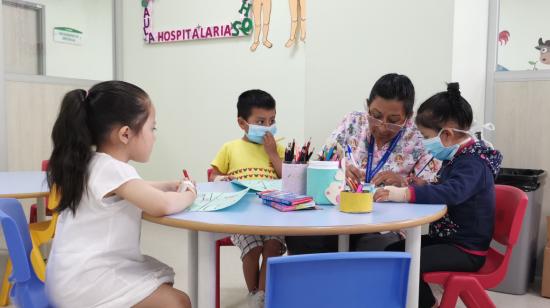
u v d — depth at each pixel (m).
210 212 1.13
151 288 1.13
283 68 3.11
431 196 1.30
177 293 1.16
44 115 3.29
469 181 1.38
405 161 1.64
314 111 2.65
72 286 1.10
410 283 1.18
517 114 2.47
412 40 2.37
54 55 3.38
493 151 1.49
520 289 2.25
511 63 2.61
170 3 3.54
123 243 1.14
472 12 2.40
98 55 3.69
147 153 1.21
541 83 2.40
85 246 1.12
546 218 2.42
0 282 2.18
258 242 1.80
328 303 0.81
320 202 1.25
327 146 1.62
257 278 1.81
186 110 3.56
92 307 1.10
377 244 1.66
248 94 1.94
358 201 1.13
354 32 2.52
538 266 2.45
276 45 3.12
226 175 1.95
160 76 3.65
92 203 1.12
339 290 0.80
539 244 2.44
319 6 2.60
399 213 1.15
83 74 3.60
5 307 1.98
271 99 1.95
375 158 1.66
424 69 2.35
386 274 0.82
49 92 3.31
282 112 3.13
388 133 1.57
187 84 3.54
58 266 1.11
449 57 2.29
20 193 1.77
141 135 1.17
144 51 3.71
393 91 1.46
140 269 1.18
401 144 1.64
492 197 1.46
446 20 2.29
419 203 1.30
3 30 3.04
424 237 1.58
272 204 1.21
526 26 2.56
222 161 2.01
